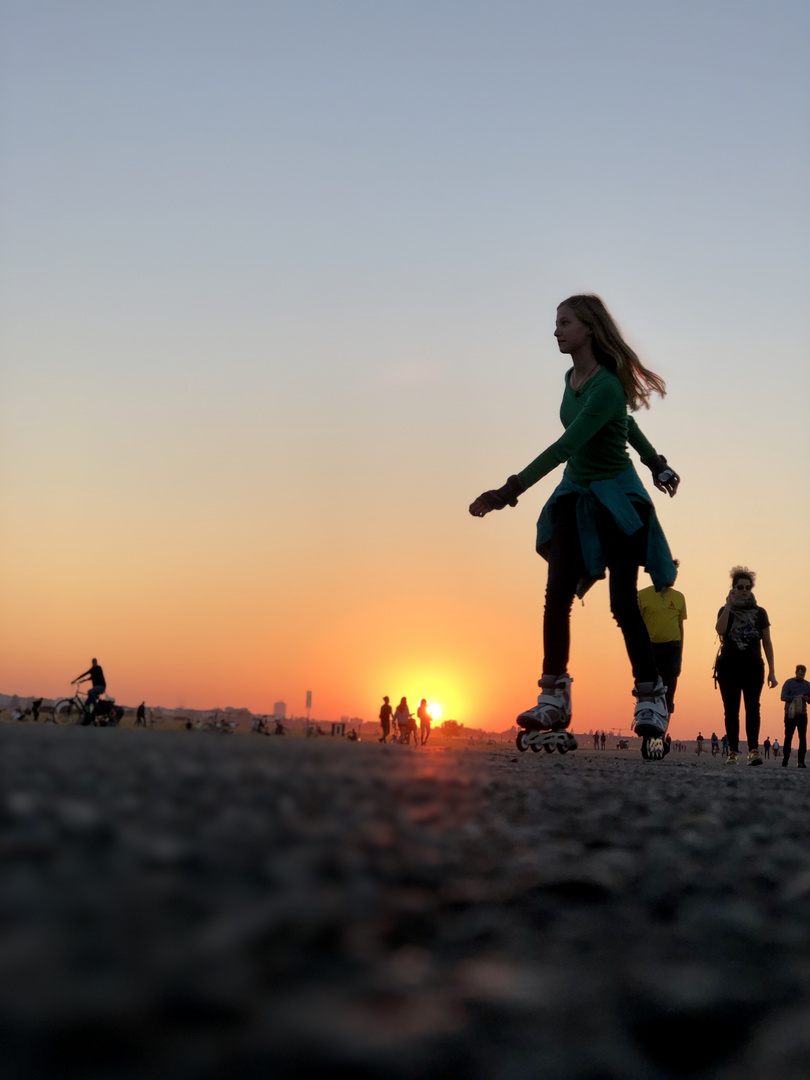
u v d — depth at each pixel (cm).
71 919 88
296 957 90
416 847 147
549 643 639
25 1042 64
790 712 1245
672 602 857
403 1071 70
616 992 94
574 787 263
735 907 129
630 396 646
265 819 147
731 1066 83
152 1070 64
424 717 2666
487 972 96
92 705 2005
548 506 655
